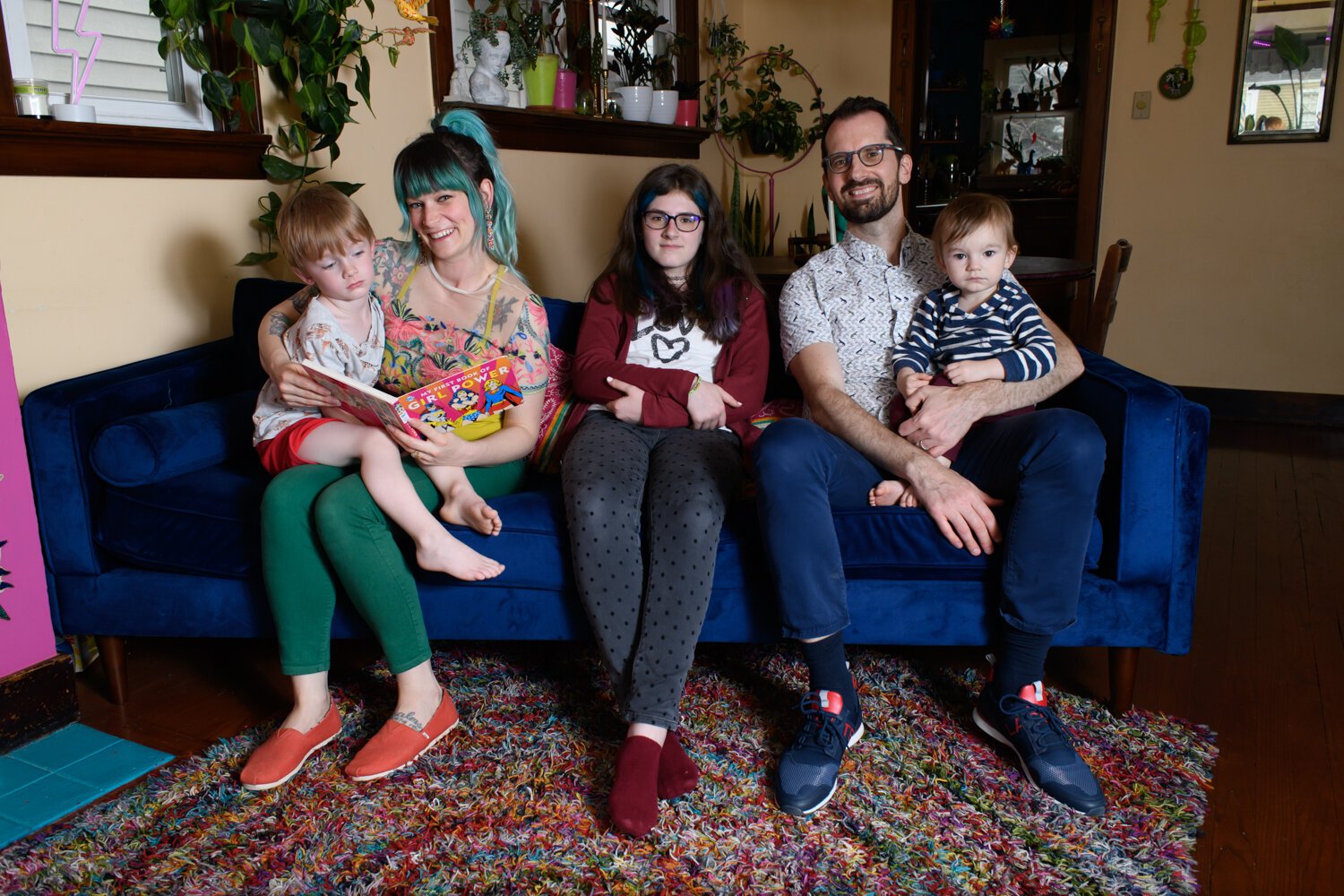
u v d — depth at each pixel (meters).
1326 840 1.50
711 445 1.79
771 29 4.99
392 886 1.41
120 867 1.46
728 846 1.48
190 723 1.90
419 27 2.86
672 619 1.60
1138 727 1.81
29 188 1.91
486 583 1.79
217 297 2.36
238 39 2.17
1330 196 4.12
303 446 1.75
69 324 2.02
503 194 1.93
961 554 1.70
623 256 1.99
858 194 1.95
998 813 1.55
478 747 1.75
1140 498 1.70
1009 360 1.77
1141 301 4.55
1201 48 4.21
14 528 1.80
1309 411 4.30
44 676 1.85
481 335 1.88
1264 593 2.45
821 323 1.98
